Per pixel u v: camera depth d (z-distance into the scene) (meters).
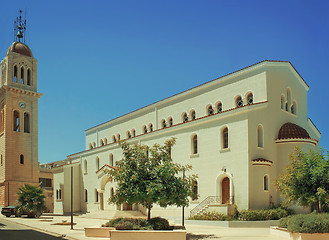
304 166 23.30
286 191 23.55
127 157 22.09
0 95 59.97
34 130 59.56
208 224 27.67
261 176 29.62
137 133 48.66
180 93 41.28
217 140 32.22
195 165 34.19
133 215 39.38
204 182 32.91
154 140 40.19
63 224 29.95
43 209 41.19
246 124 29.83
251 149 29.64
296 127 32.59
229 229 24.88
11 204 53.97
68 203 51.62
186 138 35.72
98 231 20.88
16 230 25.19
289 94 35.56
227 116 31.48
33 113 59.88
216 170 31.84
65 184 51.88
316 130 41.38
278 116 33.12
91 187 50.34
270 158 31.39
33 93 59.91
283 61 33.94
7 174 55.00
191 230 24.30
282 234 19.98
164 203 21.36
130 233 18.56
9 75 57.94
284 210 28.83
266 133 31.44
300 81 37.88
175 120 41.81
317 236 17.58
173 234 18.47
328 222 17.67
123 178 21.00
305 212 30.47
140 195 20.34
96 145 59.25
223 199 31.16
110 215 39.84
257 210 27.81
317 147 41.56
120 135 52.75
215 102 36.84
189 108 40.03
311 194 22.58
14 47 60.62
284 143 31.83
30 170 57.88
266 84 32.31
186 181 22.42
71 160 56.97
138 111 48.59
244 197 28.95
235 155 30.33
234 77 35.25
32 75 60.84
